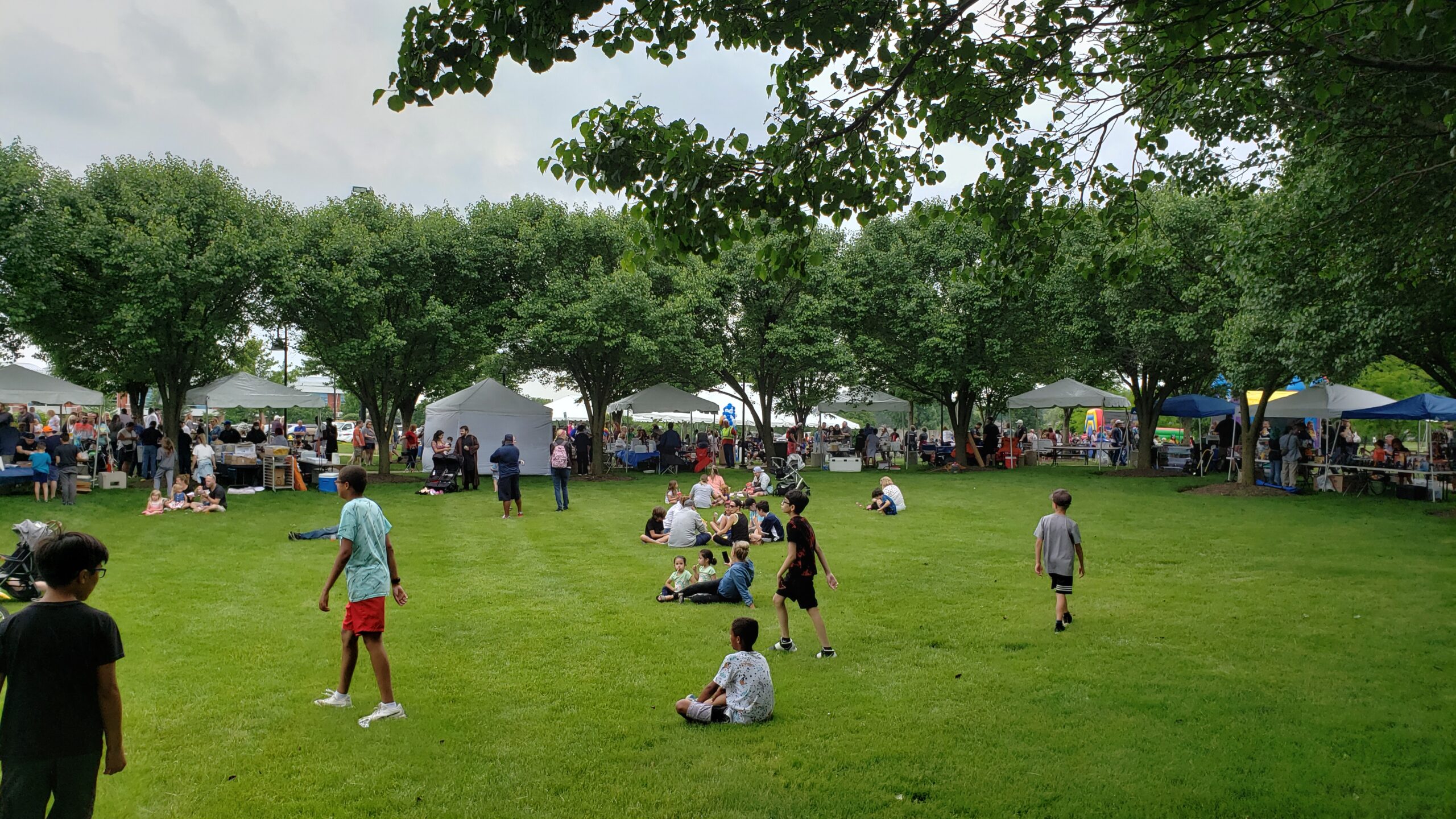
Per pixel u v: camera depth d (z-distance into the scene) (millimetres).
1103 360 26906
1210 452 28203
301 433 37719
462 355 26188
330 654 7762
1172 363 25438
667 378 30859
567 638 8469
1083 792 5027
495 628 8805
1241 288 18469
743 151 6551
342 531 6109
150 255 19734
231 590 10367
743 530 13875
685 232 6508
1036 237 7598
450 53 5363
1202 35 6109
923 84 6797
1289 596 10172
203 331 21609
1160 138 7555
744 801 4949
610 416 36281
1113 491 22828
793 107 6680
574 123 6465
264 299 23328
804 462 33781
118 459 23141
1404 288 12578
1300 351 16219
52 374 29406
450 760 5512
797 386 32750
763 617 9367
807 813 4812
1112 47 7164
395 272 23906
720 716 6199
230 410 48125
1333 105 8500
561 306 24609
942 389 31078
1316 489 22547
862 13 6285
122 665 7340
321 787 5133
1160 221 21047
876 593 10508
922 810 4832
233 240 21156
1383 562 12266
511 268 26578
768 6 6227
